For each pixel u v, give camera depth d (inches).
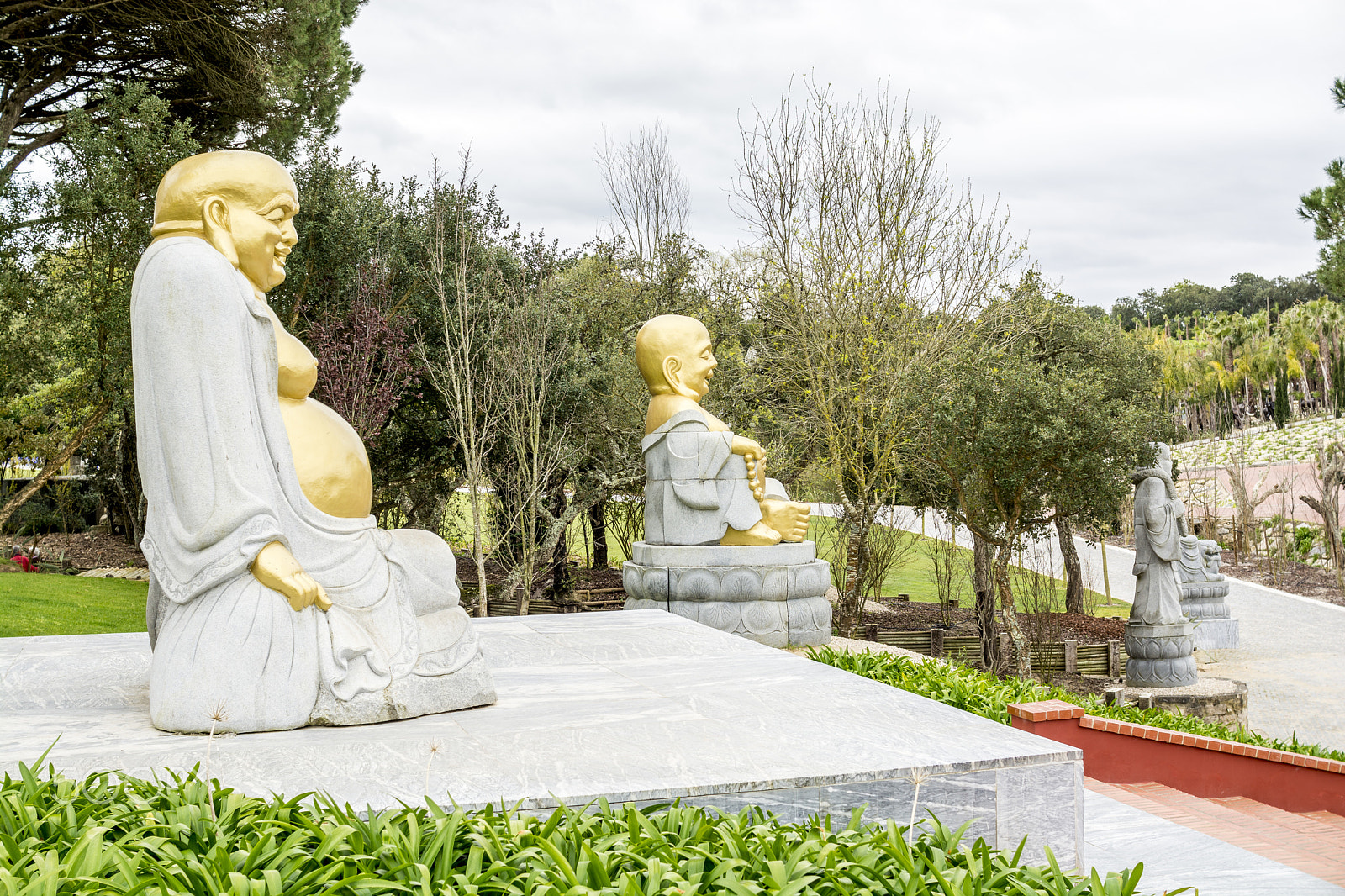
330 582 189.9
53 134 603.8
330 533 192.5
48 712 191.8
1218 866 180.7
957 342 625.6
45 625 535.8
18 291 568.1
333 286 693.3
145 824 113.6
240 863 105.3
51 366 639.8
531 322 682.2
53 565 858.8
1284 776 311.1
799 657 262.1
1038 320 708.0
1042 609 768.3
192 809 116.7
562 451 670.5
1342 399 1785.2
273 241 198.5
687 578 413.7
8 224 565.9
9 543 1008.9
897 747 167.2
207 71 579.2
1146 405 593.0
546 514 684.7
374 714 183.9
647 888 102.0
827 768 154.6
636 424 719.1
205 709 172.9
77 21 558.3
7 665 234.4
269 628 177.9
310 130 665.6
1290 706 595.2
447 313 644.1
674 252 811.4
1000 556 567.2
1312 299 2596.0
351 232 681.6
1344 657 735.1
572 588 799.7
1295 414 1941.4
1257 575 1133.7
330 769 153.1
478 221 732.0
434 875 107.0
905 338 619.5
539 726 182.5
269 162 201.3
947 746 167.6
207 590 179.0
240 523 178.9
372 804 138.3
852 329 628.7
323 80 639.1
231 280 184.9
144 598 655.8
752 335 768.3
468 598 757.3
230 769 152.7
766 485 462.0
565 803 140.9
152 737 171.3
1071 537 906.7
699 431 431.2
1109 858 184.9
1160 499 587.8
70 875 98.4
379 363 658.8
